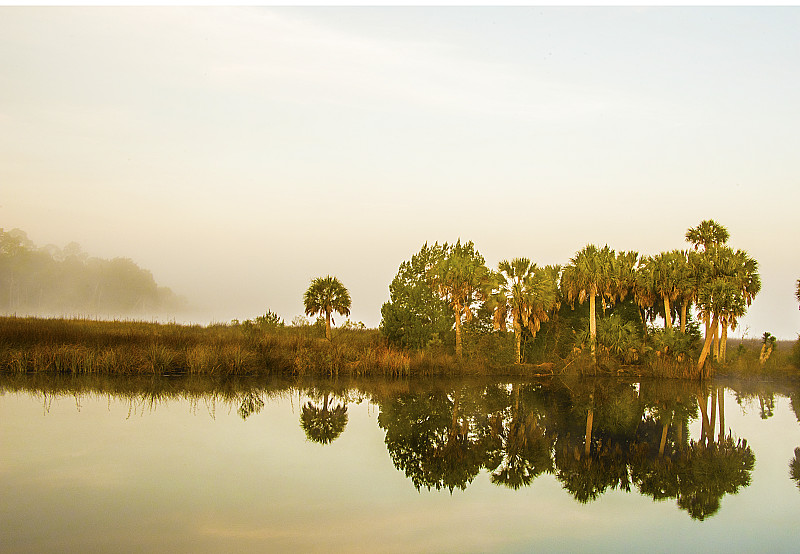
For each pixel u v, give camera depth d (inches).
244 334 1792.6
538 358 2033.7
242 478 620.4
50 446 708.7
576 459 778.8
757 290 1969.7
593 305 1968.5
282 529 486.3
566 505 586.2
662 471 728.3
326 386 1373.0
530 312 1924.2
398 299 1825.8
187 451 717.3
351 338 2004.2
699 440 922.7
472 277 1839.3
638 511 574.9
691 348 1998.0
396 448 787.4
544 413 1128.2
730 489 657.0
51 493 547.5
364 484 624.1
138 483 588.1
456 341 1859.0
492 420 1029.2
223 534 469.1
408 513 543.2
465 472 696.4
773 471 738.2
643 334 2124.8
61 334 1444.4
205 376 1386.6
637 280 2022.6
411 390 1373.0
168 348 1422.2
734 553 471.8
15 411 906.1
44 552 421.7
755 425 1066.7
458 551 457.7
